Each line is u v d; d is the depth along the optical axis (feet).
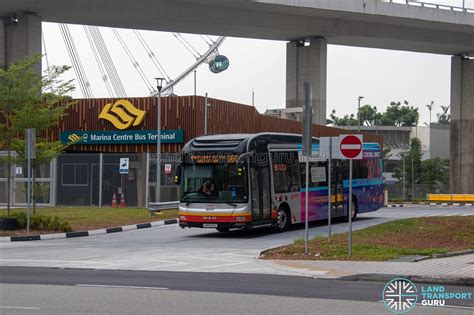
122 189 127.44
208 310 34.60
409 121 404.16
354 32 211.20
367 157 106.63
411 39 219.61
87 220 97.76
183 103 136.15
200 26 196.13
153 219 102.47
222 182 79.36
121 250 67.87
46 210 114.83
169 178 130.52
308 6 191.01
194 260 58.95
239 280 46.68
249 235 83.92
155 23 192.03
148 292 40.57
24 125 87.10
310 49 215.51
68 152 146.10
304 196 90.63
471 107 244.22
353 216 102.17
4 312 33.99
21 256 62.44
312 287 43.24
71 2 175.11
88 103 142.20
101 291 40.91
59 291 40.88
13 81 86.79
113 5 178.40
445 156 339.36
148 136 137.69
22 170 130.41
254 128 157.58
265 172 82.89
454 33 225.35
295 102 221.46
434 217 96.68
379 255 58.44
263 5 187.21
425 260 55.83
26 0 171.22
